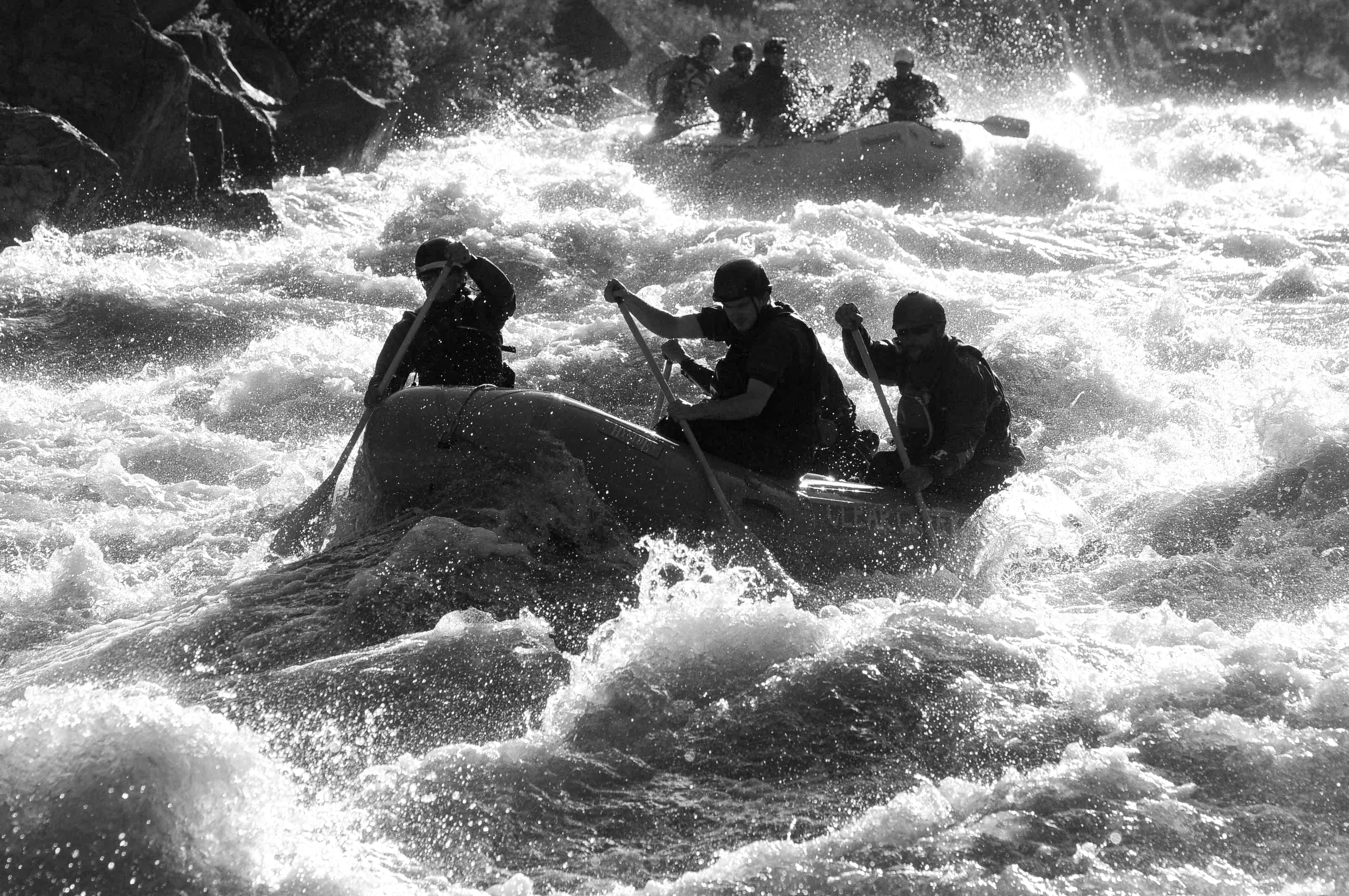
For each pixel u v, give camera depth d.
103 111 28.81
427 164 41.44
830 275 21.67
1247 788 6.18
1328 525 10.54
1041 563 10.22
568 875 5.70
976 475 10.40
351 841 5.80
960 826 5.91
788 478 9.77
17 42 28.55
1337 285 21.69
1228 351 17.11
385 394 10.23
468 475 9.34
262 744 6.03
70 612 9.48
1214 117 51.38
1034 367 15.93
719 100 32.41
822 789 6.40
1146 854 5.68
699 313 10.00
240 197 30.50
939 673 7.41
